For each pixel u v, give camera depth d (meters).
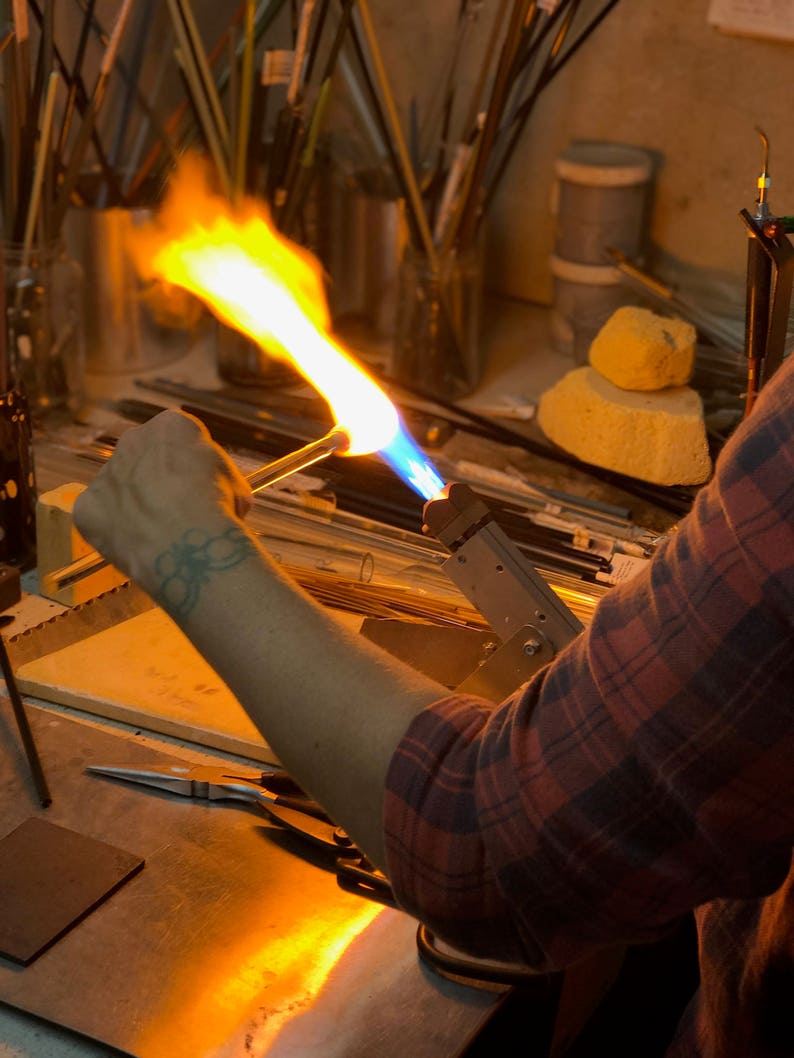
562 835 0.52
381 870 0.59
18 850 0.79
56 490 1.08
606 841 0.52
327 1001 0.70
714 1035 0.73
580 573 1.14
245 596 0.60
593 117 1.62
